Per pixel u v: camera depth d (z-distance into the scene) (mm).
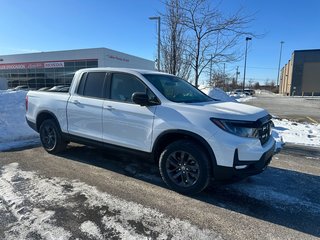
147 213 3385
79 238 2818
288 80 71188
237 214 3457
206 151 3801
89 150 6113
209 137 3672
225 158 3607
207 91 14008
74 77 5391
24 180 4301
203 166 3758
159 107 4133
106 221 3162
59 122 5473
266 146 3896
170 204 3652
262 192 4156
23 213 3277
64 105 5336
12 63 43281
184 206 3615
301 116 15531
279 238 2963
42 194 3811
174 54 11000
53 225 3039
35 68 41438
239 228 3129
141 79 4453
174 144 3977
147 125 4195
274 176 4859
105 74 4910
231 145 3564
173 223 3180
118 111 4516
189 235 2947
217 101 4820
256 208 3637
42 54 40375
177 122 3912
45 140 5832
